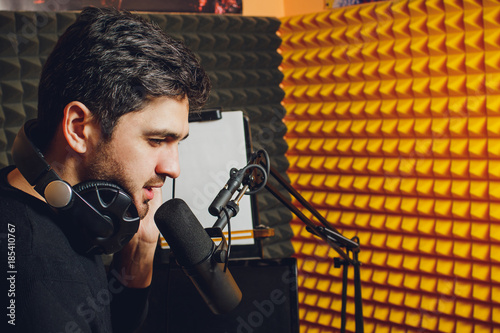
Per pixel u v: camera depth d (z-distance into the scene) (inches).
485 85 95.4
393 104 110.0
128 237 32.0
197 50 112.8
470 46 96.3
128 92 28.2
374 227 114.7
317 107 124.6
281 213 123.3
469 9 97.0
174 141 31.1
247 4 130.3
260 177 46.6
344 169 119.7
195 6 117.3
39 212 30.1
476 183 99.6
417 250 108.6
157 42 29.6
